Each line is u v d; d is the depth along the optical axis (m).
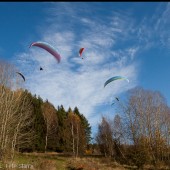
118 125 57.25
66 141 59.34
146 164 45.62
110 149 57.66
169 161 47.81
